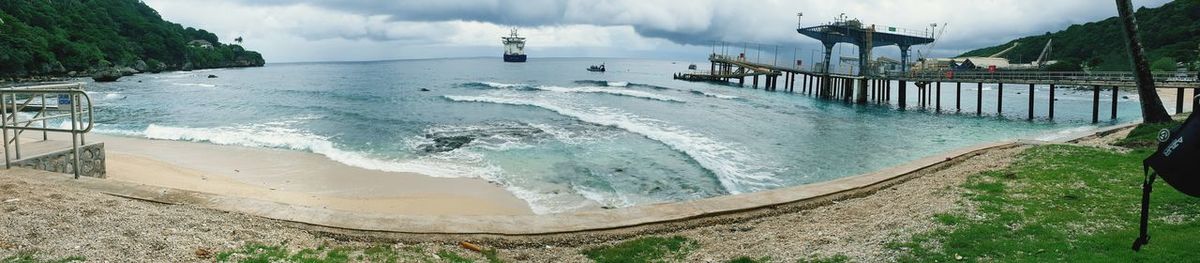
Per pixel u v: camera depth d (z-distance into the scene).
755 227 8.27
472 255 6.95
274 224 7.54
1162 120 15.84
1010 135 27.39
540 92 52.66
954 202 8.67
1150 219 7.18
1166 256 5.71
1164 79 33.72
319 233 7.41
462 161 18.50
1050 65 84.94
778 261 6.55
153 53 118.06
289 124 29.19
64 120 29.45
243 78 89.31
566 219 8.30
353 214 8.12
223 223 7.16
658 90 57.22
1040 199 8.56
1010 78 37.47
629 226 8.16
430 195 13.98
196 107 39.12
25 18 87.88
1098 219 7.34
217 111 36.28
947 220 7.61
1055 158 12.09
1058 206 8.10
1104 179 9.77
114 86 64.81
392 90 57.16
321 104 41.22
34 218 6.23
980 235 6.90
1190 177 3.43
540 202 13.52
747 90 60.91
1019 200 8.54
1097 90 33.50
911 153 21.34
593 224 8.11
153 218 6.86
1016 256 6.12
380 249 6.88
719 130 26.97
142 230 6.33
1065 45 115.75
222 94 52.31
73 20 102.12
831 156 20.33
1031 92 35.59
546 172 16.78
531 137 23.64
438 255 6.82
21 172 9.34
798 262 6.45
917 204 8.81
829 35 53.97
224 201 8.41
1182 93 30.98
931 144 24.05
